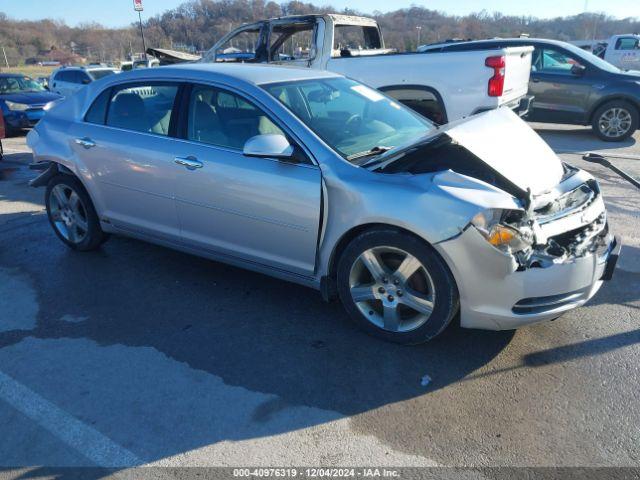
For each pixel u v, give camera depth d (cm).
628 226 542
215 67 434
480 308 310
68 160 481
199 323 382
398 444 266
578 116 1002
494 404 292
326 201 345
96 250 523
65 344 360
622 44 1998
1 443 272
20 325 385
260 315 391
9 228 591
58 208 523
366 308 354
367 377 318
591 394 298
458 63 722
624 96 954
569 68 1001
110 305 412
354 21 917
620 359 328
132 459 261
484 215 295
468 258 301
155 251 517
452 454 259
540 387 305
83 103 488
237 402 299
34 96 1305
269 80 403
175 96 421
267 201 365
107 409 295
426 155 343
